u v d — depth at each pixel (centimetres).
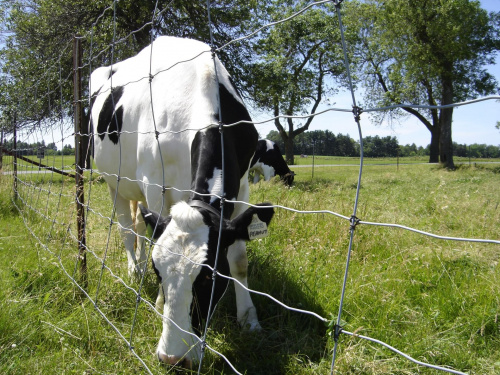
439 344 243
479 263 361
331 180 1409
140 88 378
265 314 309
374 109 128
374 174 1736
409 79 2203
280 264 366
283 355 245
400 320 271
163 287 222
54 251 422
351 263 371
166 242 227
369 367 217
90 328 283
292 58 2108
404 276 342
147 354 252
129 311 310
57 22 1449
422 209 641
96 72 527
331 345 247
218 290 227
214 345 261
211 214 239
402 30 2067
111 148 420
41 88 1284
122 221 436
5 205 671
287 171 1342
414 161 3316
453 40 2005
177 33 1390
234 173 287
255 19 1681
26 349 259
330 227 448
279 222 479
